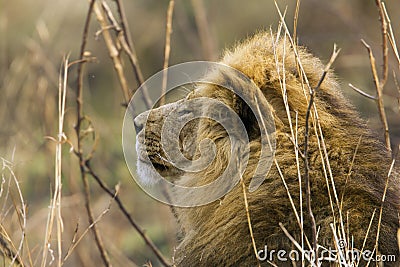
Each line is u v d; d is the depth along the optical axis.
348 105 14.38
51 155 22.56
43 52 26.77
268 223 13.20
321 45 32.22
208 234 13.88
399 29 33.09
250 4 37.59
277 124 13.52
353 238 12.81
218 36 36.25
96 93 34.16
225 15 37.56
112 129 28.39
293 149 13.36
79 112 14.56
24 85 27.05
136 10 37.50
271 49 14.40
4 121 26.16
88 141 25.58
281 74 13.81
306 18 35.19
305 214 13.07
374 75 13.30
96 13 14.57
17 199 21.16
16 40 33.97
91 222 14.72
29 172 24.06
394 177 13.73
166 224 22.64
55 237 20.19
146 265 15.05
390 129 23.19
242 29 36.66
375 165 13.41
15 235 19.97
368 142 13.70
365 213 13.02
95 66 34.62
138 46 35.28
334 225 12.48
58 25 33.56
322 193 13.12
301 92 13.66
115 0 14.99
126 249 22.94
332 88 14.14
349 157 13.34
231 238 13.44
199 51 29.92
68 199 21.45
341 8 33.03
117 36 14.66
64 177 22.95
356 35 30.45
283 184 13.22
